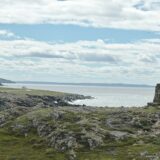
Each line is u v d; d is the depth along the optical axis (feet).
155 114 512.22
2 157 382.83
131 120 493.36
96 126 451.94
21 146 426.51
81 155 385.91
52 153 395.14
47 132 455.22
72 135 422.41
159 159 349.20
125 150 390.21
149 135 443.32
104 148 404.16
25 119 501.97
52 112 511.81
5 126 500.33
